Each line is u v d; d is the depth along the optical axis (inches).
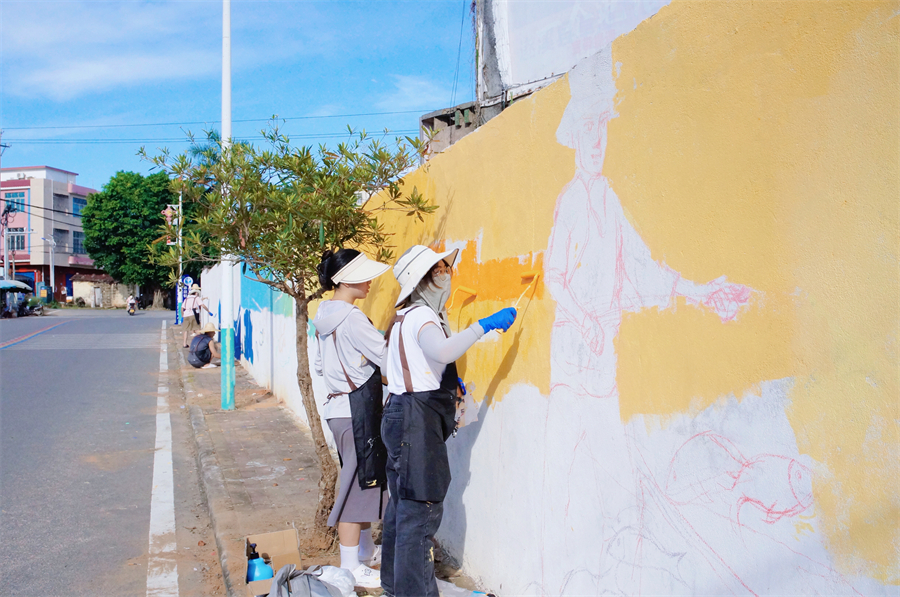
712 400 78.2
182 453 282.0
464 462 145.9
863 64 62.5
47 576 159.3
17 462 255.4
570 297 106.7
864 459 61.0
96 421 338.6
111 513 205.5
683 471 82.3
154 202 1836.9
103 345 743.1
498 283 131.5
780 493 69.2
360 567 137.7
